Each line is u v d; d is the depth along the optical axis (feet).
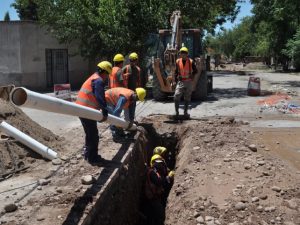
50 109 10.62
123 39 38.75
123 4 38.63
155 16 38.75
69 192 13.01
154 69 32.24
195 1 41.09
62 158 16.66
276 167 15.93
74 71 52.37
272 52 93.97
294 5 50.47
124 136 20.11
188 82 24.57
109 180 14.14
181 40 33.14
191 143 19.80
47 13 43.14
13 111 18.45
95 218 12.25
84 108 12.59
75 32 41.57
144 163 20.20
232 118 24.39
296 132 21.66
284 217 11.99
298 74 74.43
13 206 11.76
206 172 15.84
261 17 74.95
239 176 15.16
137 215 17.65
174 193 15.29
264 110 28.45
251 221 11.89
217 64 108.27
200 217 12.46
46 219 11.23
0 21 47.21
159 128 23.24
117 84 19.24
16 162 15.72
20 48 47.06
